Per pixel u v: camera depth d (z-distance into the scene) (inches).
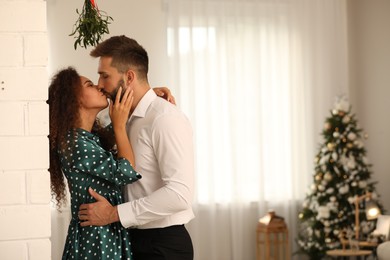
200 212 249.1
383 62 273.9
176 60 245.3
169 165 98.3
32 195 75.9
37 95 75.7
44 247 76.3
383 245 208.4
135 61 101.5
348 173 246.1
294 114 260.5
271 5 258.2
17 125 75.4
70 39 233.6
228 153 252.4
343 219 241.8
